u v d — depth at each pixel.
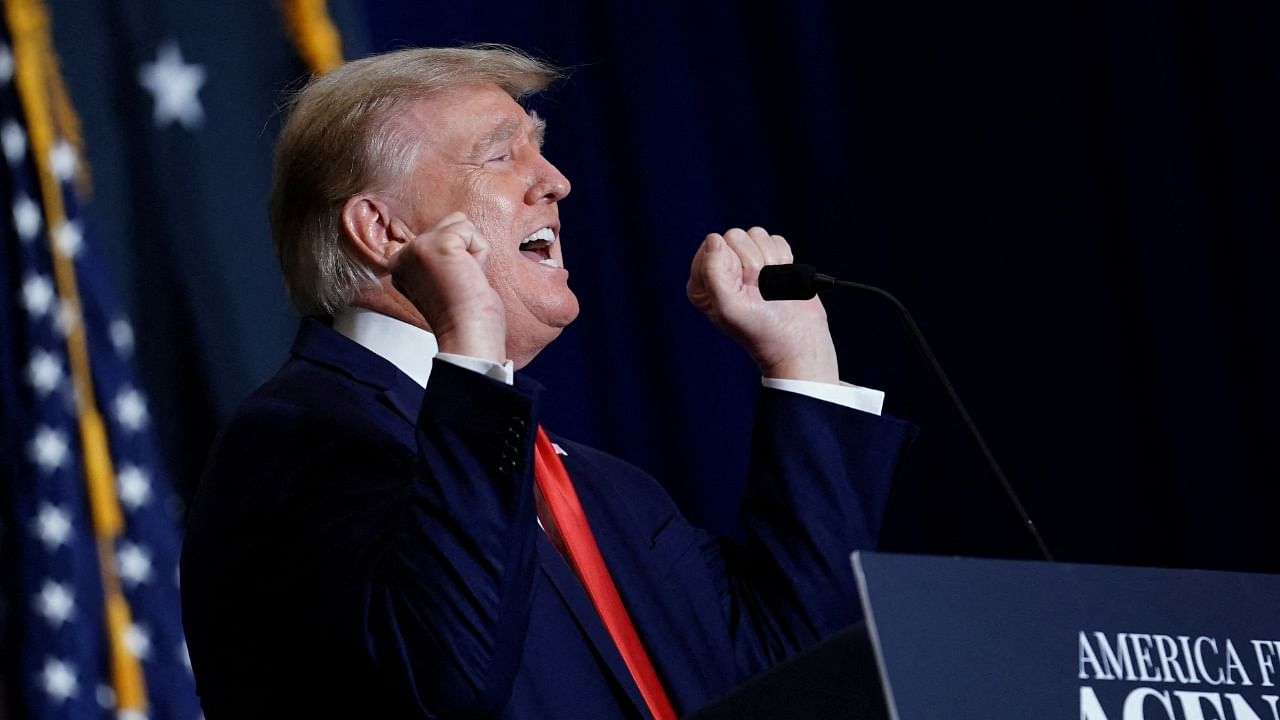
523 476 5.34
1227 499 14.02
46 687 11.12
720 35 14.68
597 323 13.81
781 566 7.00
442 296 5.69
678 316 13.98
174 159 12.50
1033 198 14.61
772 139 14.69
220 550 6.01
